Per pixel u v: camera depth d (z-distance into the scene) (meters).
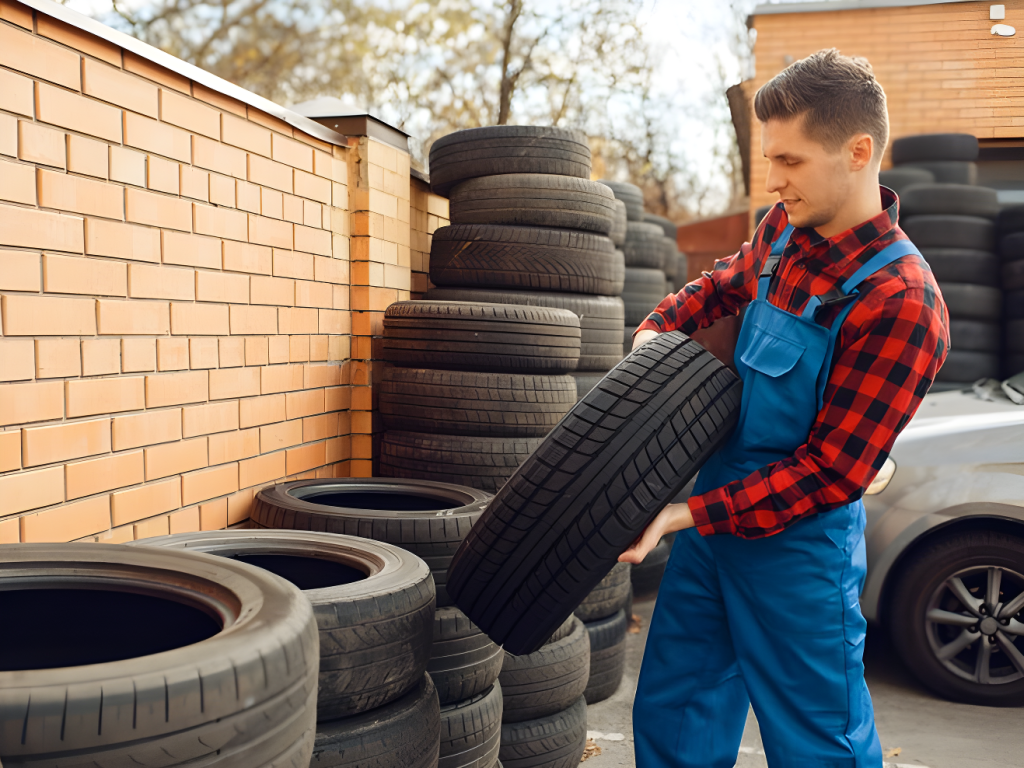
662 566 4.96
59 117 1.86
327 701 1.62
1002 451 3.44
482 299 3.66
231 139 2.54
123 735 0.93
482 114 15.15
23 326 1.78
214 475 2.51
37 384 1.82
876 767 1.72
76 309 1.93
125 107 2.07
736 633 1.77
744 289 2.04
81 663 1.40
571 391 3.25
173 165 2.27
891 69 4.96
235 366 2.60
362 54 15.52
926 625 3.51
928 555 3.50
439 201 4.39
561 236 3.73
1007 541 3.41
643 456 1.64
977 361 4.42
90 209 1.96
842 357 1.61
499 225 3.71
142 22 14.69
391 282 3.60
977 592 3.52
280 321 2.87
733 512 1.65
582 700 2.84
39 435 1.83
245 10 15.38
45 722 0.90
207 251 2.44
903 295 1.55
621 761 2.86
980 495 3.40
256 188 2.69
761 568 1.71
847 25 5.23
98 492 2.02
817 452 1.61
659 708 1.91
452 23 15.14
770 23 6.88
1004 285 4.45
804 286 1.68
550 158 3.79
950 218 4.53
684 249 14.59
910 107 4.86
